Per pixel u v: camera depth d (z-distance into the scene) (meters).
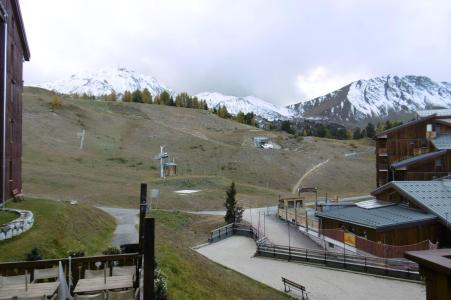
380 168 56.66
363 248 31.92
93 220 30.61
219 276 24.70
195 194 63.47
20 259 17.50
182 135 117.00
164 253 21.95
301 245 38.66
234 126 163.62
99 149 93.25
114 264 13.93
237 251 37.12
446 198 33.03
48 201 30.73
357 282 27.52
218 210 56.75
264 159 103.62
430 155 46.84
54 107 112.31
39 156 75.94
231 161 100.38
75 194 53.06
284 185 90.00
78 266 12.62
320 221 39.53
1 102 26.03
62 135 96.38
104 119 119.44
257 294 24.05
